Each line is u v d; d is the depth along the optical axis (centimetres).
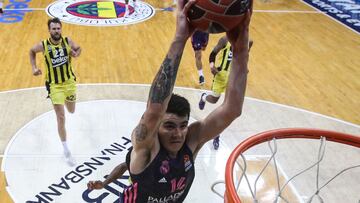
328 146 643
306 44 1098
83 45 988
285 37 1142
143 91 778
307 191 535
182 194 244
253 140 350
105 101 732
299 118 723
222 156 596
